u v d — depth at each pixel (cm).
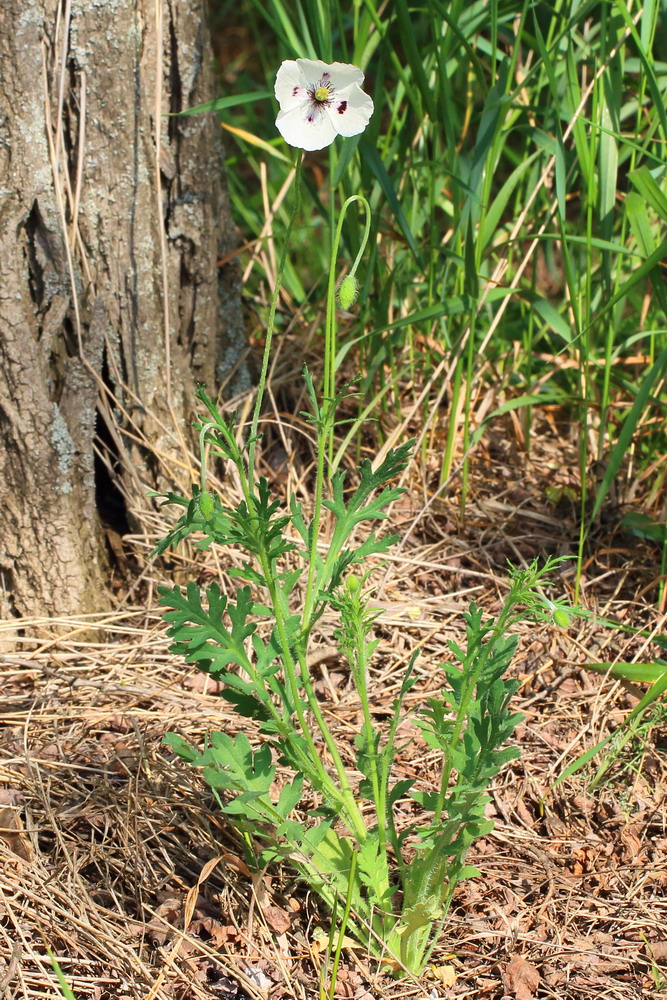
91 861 215
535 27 266
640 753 251
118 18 261
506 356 361
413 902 199
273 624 280
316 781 195
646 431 339
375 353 327
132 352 292
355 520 203
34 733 247
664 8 298
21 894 207
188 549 304
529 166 355
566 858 230
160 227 278
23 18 251
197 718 252
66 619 279
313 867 194
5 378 265
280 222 470
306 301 383
